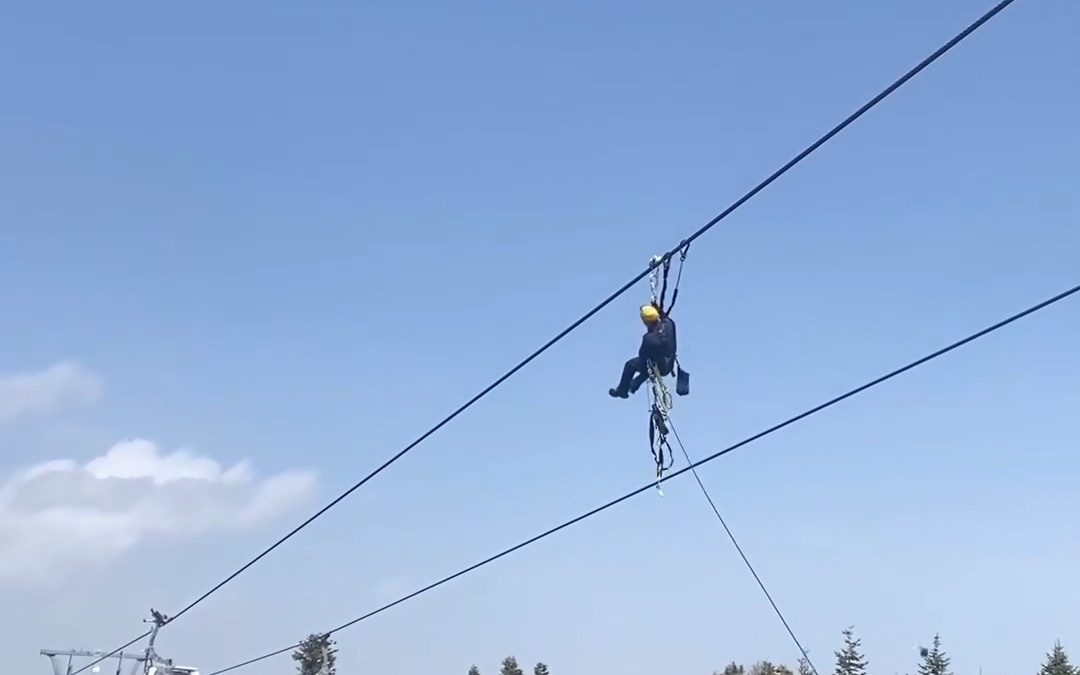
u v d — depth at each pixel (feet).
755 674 212.23
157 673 144.25
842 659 208.64
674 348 60.39
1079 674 209.26
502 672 265.75
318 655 184.55
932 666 205.26
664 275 58.44
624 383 61.16
